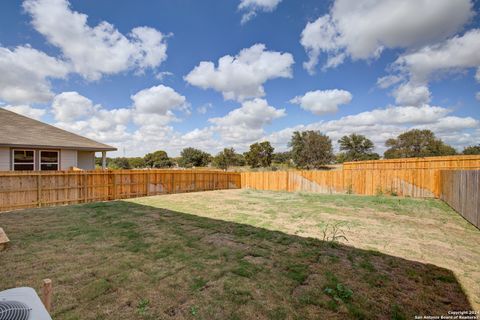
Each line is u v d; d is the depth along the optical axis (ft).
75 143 39.42
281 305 7.61
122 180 33.83
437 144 95.96
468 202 19.58
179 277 9.41
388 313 7.26
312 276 9.59
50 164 36.94
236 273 9.78
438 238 14.90
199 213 22.35
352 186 40.14
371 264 10.82
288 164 111.55
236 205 27.30
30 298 4.63
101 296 8.03
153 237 14.53
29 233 15.21
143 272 9.82
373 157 114.11
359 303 7.75
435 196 33.09
